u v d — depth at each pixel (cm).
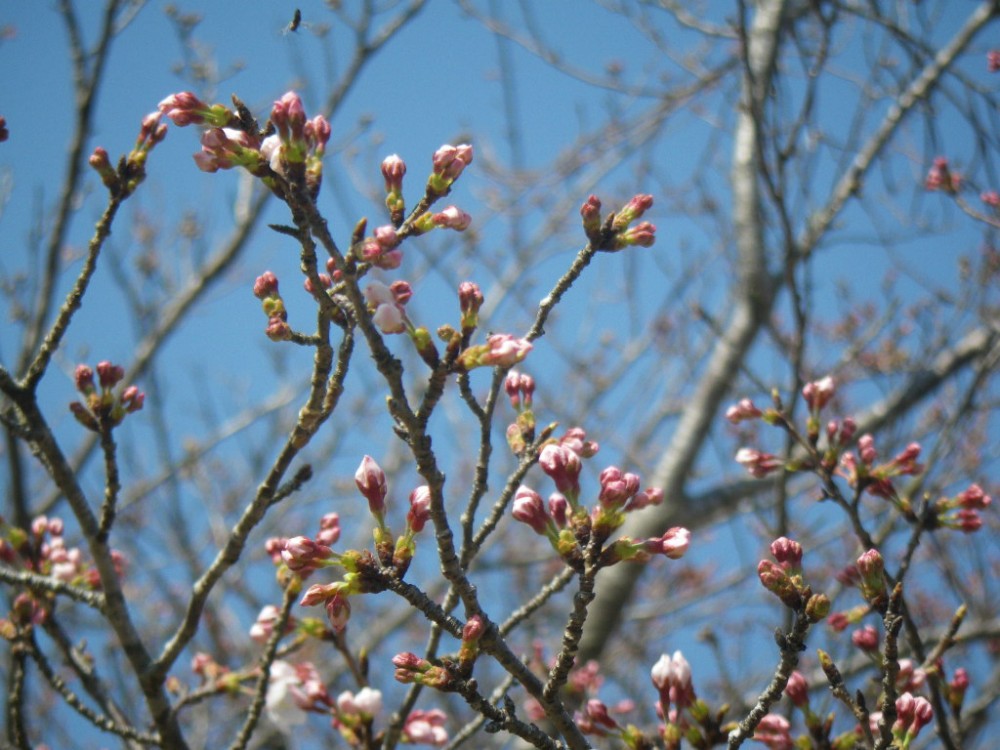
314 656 1086
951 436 724
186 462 1173
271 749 792
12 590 673
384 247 364
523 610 464
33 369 451
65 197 900
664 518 1025
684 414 1084
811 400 572
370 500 354
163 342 1116
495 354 341
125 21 967
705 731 393
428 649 447
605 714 412
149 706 484
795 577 342
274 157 349
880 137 876
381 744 446
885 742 363
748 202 1103
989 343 769
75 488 466
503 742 1036
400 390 337
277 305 404
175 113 340
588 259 399
